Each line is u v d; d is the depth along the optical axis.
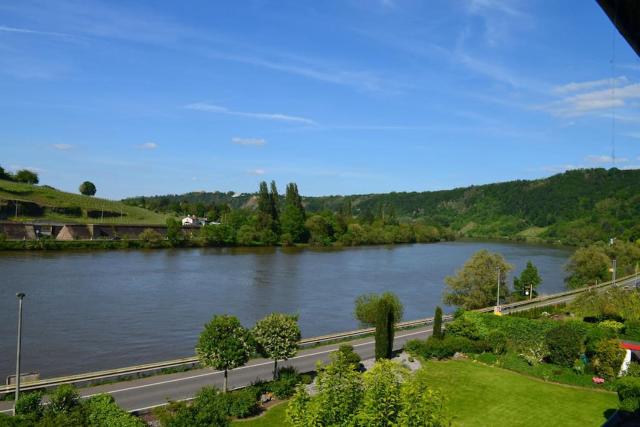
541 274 118.38
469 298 71.94
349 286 94.50
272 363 43.19
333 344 51.31
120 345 53.62
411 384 18.89
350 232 183.00
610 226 188.88
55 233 142.38
